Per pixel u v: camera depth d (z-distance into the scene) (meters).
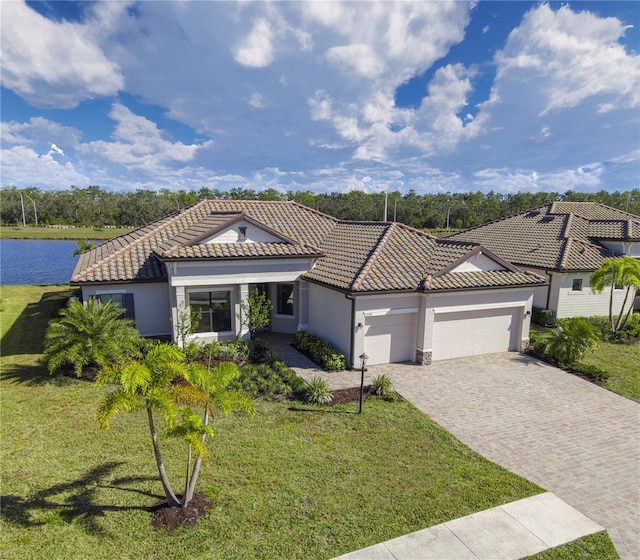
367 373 17.28
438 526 8.79
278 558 7.86
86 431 12.38
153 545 8.09
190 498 8.95
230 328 20.55
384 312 17.69
